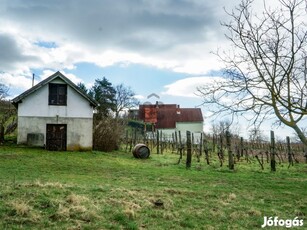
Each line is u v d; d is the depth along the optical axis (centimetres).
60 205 968
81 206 973
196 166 2684
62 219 883
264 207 1255
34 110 3341
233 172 2394
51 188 1203
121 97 7831
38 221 850
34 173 1823
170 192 1388
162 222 958
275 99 663
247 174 2294
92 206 1009
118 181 1708
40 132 3338
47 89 3375
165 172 2228
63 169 2117
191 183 1762
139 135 5812
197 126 7381
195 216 1057
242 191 1579
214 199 1330
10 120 4675
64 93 3425
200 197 1341
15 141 3459
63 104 3409
